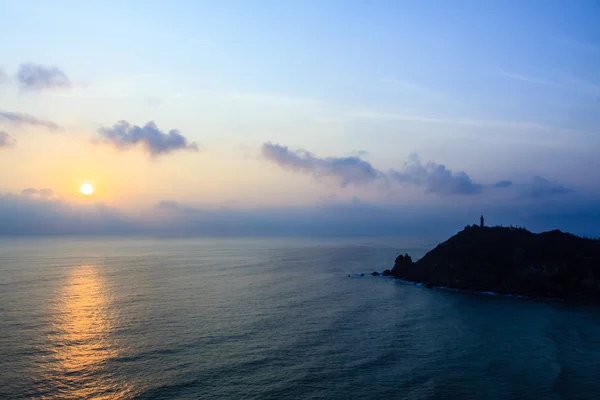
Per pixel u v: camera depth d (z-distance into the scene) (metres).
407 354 56.81
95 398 42.75
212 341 61.19
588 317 79.38
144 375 48.44
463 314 81.50
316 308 85.00
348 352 57.31
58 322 70.25
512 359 55.00
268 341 61.59
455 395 44.41
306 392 44.72
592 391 45.38
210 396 43.47
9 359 52.69
